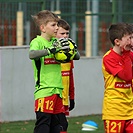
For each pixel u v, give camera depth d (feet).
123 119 52.65
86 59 101.55
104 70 53.52
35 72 57.88
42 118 57.21
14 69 92.22
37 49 56.90
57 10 106.22
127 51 52.37
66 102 70.03
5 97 91.45
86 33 107.34
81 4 107.34
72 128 85.05
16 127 86.12
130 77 52.08
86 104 101.91
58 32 67.87
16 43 96.48
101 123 91.35
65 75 69.46
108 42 108.58
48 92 57.06
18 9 96.48
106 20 108.68
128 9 111.75
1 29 94.73
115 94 52.75
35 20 59.11
